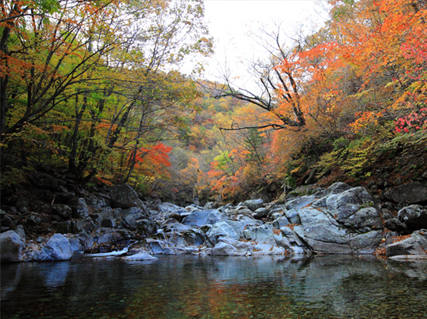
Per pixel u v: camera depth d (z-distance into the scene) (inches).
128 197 621.0
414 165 411.8
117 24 453.7
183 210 852.0
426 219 332.2
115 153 649.6
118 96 606.9
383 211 403.5
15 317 139.3
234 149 1106.1
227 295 176.4
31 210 486.0
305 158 745.0
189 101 541.3
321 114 543.8
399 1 312.5
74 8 349.1
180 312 143.6
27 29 425.1
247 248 418.9
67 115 606.5
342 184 465.4
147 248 434.6
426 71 294.7
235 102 1908.2
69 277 243.6
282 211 559.8
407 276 213.6
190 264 318.3
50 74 380.5
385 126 400.5
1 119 375.2
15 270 281.9
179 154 1635.1
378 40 331.6
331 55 443.8
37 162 697.0
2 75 329.7
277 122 762.2
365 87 423.2
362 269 252.1
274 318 131.6
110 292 188.9
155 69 578.6
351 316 131.0
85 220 490.6
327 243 390.9
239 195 1192.8
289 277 229.1
